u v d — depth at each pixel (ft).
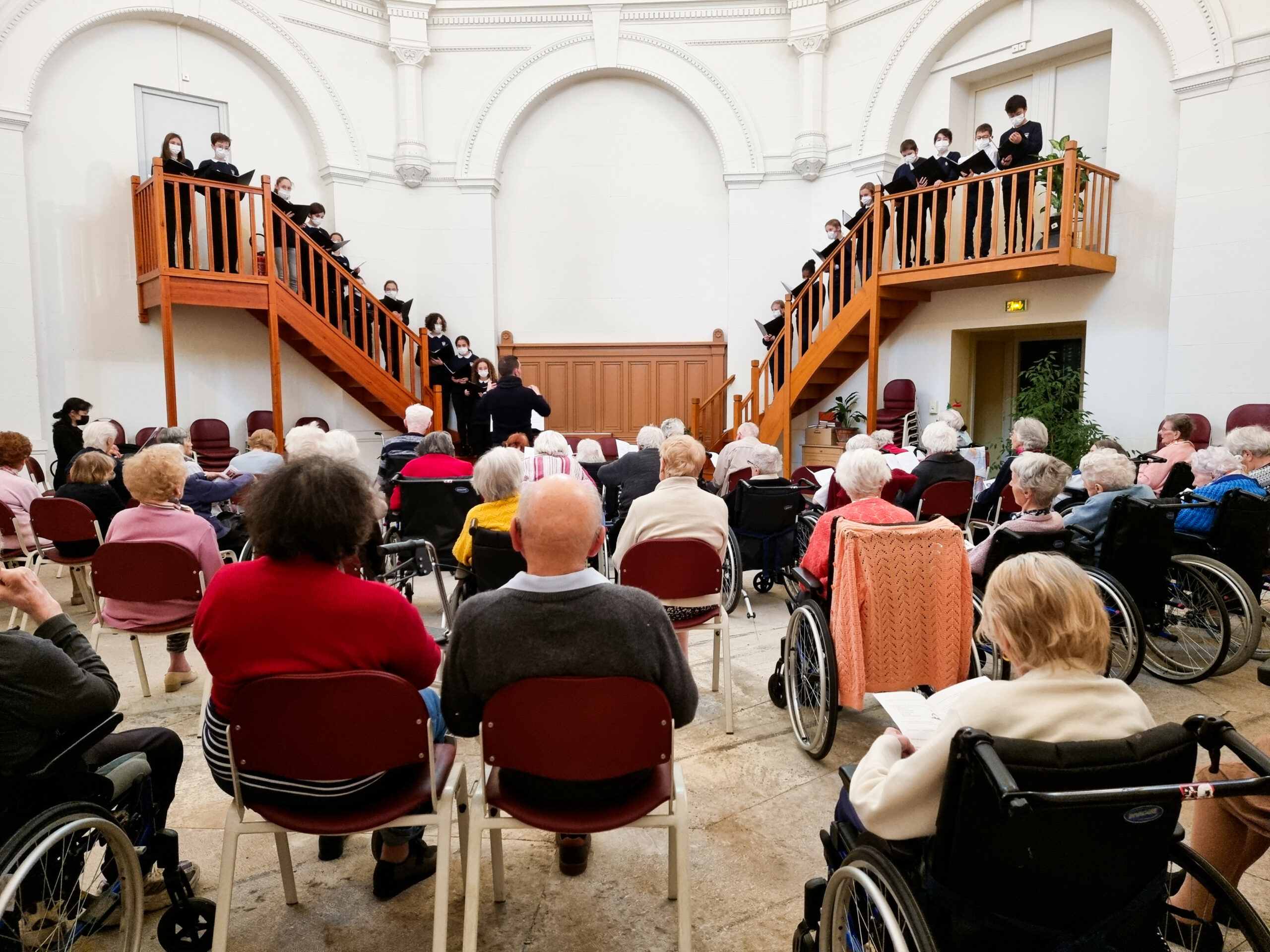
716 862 7.77
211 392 30.60
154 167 25.45
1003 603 4.76
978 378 32.94
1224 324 23.26
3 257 25.62
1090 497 12.20
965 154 30.78
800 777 9.43
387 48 33.12
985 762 3.94
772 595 17.56
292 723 5.46
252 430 30.53
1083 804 3.81
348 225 32.71
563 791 5.95
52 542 15.42
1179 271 24.03
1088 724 4.42
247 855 7.86
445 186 34.27
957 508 15.93
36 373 26.23
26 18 25.75
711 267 35.37
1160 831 4.36
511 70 33.68
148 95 28.84
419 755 5.69
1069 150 23.29
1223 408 23.36
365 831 5.68
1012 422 29.01
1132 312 25.62
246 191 27.25
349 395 33.37
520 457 11.27
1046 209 23.94
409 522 14.23
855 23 31.42
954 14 29.01
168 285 25.85
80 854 5.58
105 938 6.56
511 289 35.86
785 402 30.17
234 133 30.73
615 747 5.68
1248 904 4.39
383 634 5.71
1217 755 4.26
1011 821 4.24
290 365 32.40
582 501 5.79
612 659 5.72
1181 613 12.80
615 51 33.65
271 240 27.63
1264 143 22.39
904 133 31.14
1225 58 22.86
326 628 5.61
